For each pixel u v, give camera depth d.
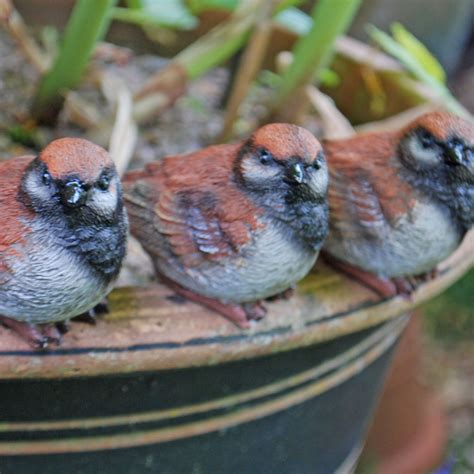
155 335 0.99
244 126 1.22
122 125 1.13
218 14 1.28
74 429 1.01
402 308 1.05
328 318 1.02
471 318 1.91
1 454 1.01
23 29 1.24
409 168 1.02
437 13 1.93
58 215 0.95
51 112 1.17
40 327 0.98
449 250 1.03
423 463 1.41
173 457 1.04
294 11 1.30
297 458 1.09
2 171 0.97
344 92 1.24
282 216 0.99
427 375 1.75
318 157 0.99
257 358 1.02
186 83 1.18
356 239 1.02
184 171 1.00
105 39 1.30
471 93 2.38
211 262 0.99
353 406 1.11
